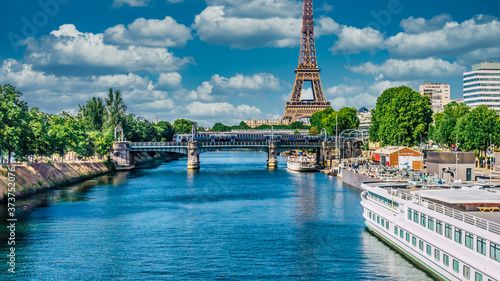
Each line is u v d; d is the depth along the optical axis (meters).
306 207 131.25
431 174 149.00
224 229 105.94
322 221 112.69
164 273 78.56
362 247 90.31
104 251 89.75
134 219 116.31
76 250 90.50
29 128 158.38
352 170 189.75
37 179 162.88
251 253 88.25
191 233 102.56
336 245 91.94
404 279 73.50
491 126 173.38
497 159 169.62
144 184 187.00
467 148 177.12
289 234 100.88
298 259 84.44
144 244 94.31
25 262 83.62
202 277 76.69
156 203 139.75
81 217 118.00
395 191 90.06
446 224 69.62
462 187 100.06
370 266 79.75
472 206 72.56
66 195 153.38
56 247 92.31
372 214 100.44
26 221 112.75
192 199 147.62
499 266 57.53
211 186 180.75
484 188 94.50
